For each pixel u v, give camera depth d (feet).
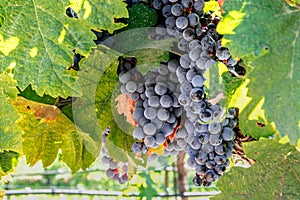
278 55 2.01
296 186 2.46
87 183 8.04
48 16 2.24
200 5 2.32
